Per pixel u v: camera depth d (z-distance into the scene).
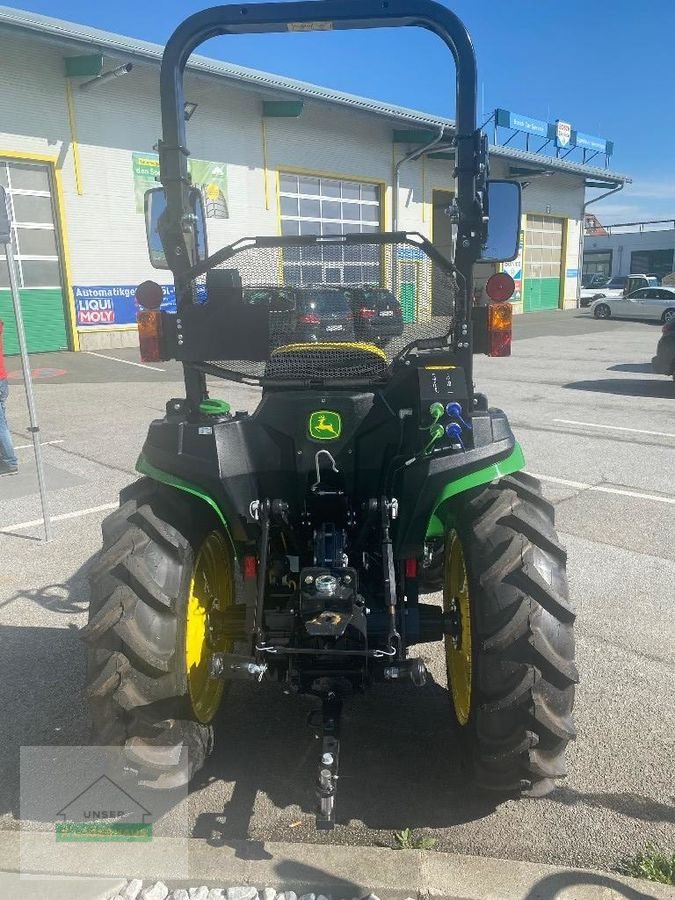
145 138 18.84
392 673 2.54
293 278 2.95
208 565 3.17
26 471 7.43
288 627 2.75
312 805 2.78
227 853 2.50
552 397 11.62
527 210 33.38
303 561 2.96
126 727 2.53
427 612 2.93
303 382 3.05
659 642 3.97
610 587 4.66
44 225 17.42
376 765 3.00
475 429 2.78
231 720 3.31
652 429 9.20
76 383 13.24
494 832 2.62
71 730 3.26
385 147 25.61
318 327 2.98
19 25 15.09
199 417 2.93
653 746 3.09
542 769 2.47
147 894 2.35
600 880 2.34
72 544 5.50
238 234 21.61
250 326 2.95
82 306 18.19
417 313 2.97
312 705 3.37
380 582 2.88
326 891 2.34
